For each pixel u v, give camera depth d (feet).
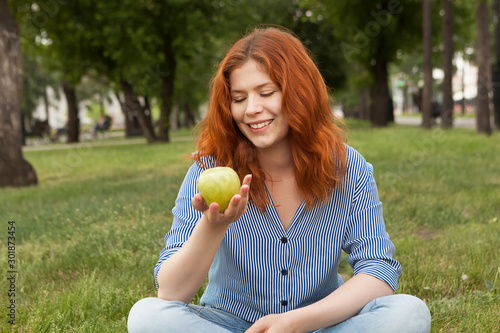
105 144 84.64
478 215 16.93
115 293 10.25
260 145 5.91
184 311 5.61
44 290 10.98
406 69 167.22
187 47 69.41
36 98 121.19
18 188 30.27
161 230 15.35
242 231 6.19
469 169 27.02
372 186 6.51
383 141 48.32
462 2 78.95
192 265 5.53
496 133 53.62
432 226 15.94
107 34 65.46
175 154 47.57
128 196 22.49
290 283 6.26
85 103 192.44
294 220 6.13
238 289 6.45
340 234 6.31
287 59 5.82
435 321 8.68
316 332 5.80
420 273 11.16
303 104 5.79
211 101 6.23
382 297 5.74
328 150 5.92
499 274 11.02
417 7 81.51
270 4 86.69
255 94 5.84
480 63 50.70
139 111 75.87
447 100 65.92
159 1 67.87
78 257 13.48
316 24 91.30
